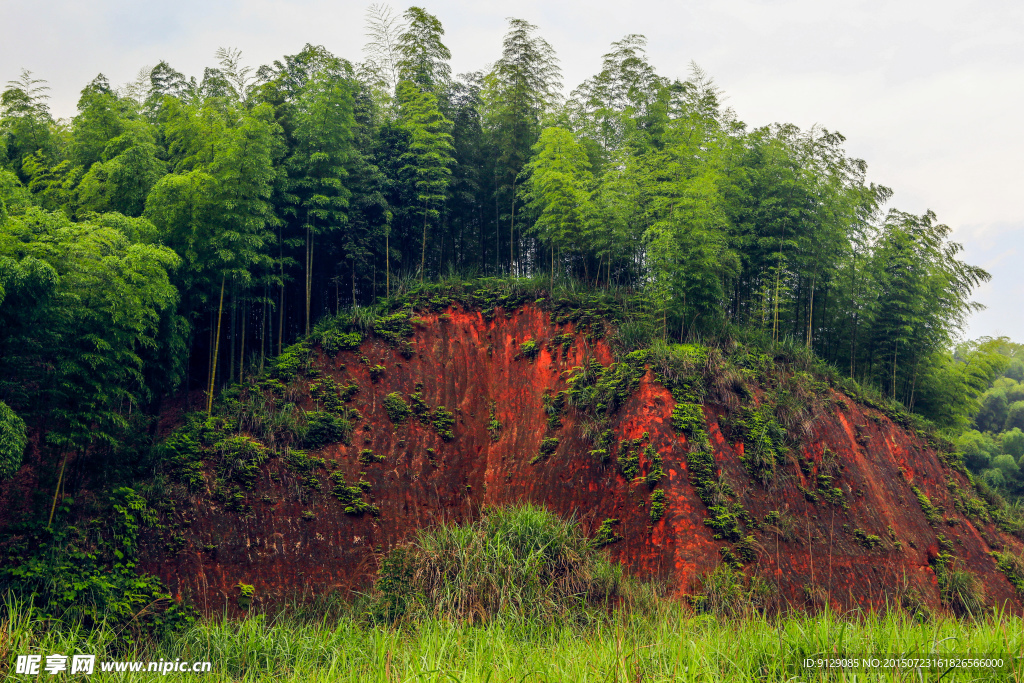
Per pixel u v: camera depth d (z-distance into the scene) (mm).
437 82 26625
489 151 28406
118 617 13969
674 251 20656
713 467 17531
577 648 10141
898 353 25906
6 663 9859
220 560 16234
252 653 11836
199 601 15406
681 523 16516
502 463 20609
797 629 9312
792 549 16828
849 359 27141
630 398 19172
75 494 15812
